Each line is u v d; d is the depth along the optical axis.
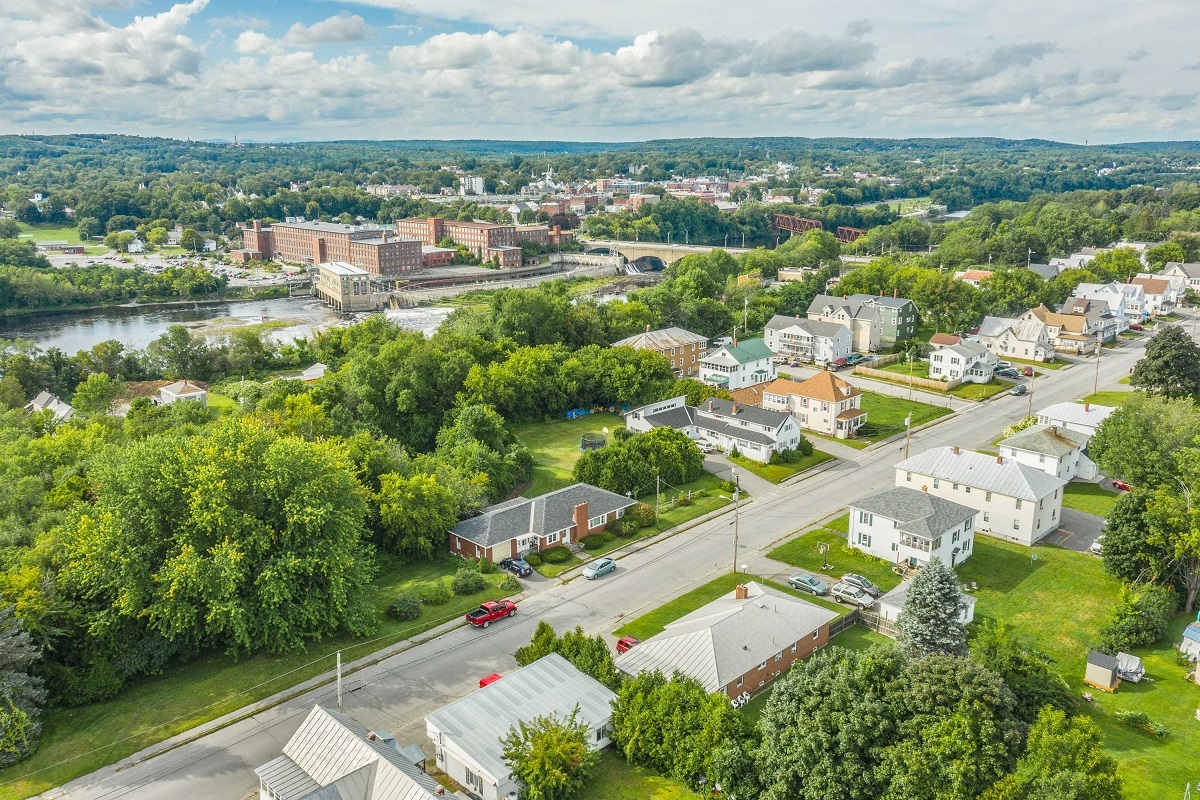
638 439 101.25
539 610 71.81
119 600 58.34
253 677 61.19
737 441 110.81
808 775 44.44
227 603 58.31
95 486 73.44
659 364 133.00
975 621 70.00
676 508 94.06
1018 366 155.12
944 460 92.12
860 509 82.19
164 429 102.69
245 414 104.81
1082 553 82.44
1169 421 90.06
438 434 110.38
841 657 50.72
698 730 49.09
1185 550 68.56
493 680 58.84
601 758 51.50
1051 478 87.38
